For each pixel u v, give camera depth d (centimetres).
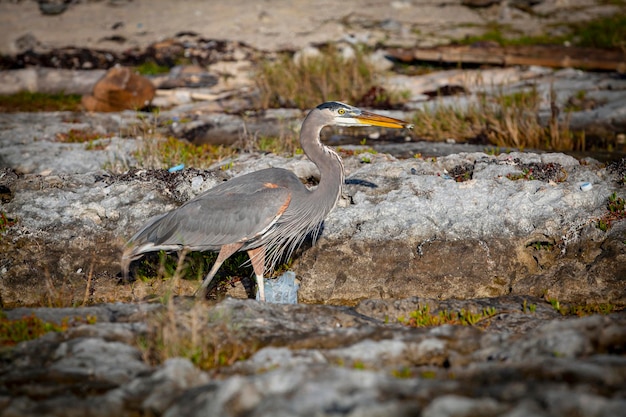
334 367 751
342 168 1204
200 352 862
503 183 1385
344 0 3300
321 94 2295
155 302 1087
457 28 2922
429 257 1253
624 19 2869
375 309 1059
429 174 1471
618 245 1190
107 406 733
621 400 654
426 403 683
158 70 2623
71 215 1343
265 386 724
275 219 1126
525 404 652
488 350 848
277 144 1758
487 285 1226
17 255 1284
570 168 1457
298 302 1247
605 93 2183
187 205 1147
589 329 844
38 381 793
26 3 3262
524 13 3036
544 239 1271
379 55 2584
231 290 1259
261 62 2530
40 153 1675
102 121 2045
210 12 3164
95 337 887
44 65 2647
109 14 3150
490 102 2080
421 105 2194
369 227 1298
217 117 2125
